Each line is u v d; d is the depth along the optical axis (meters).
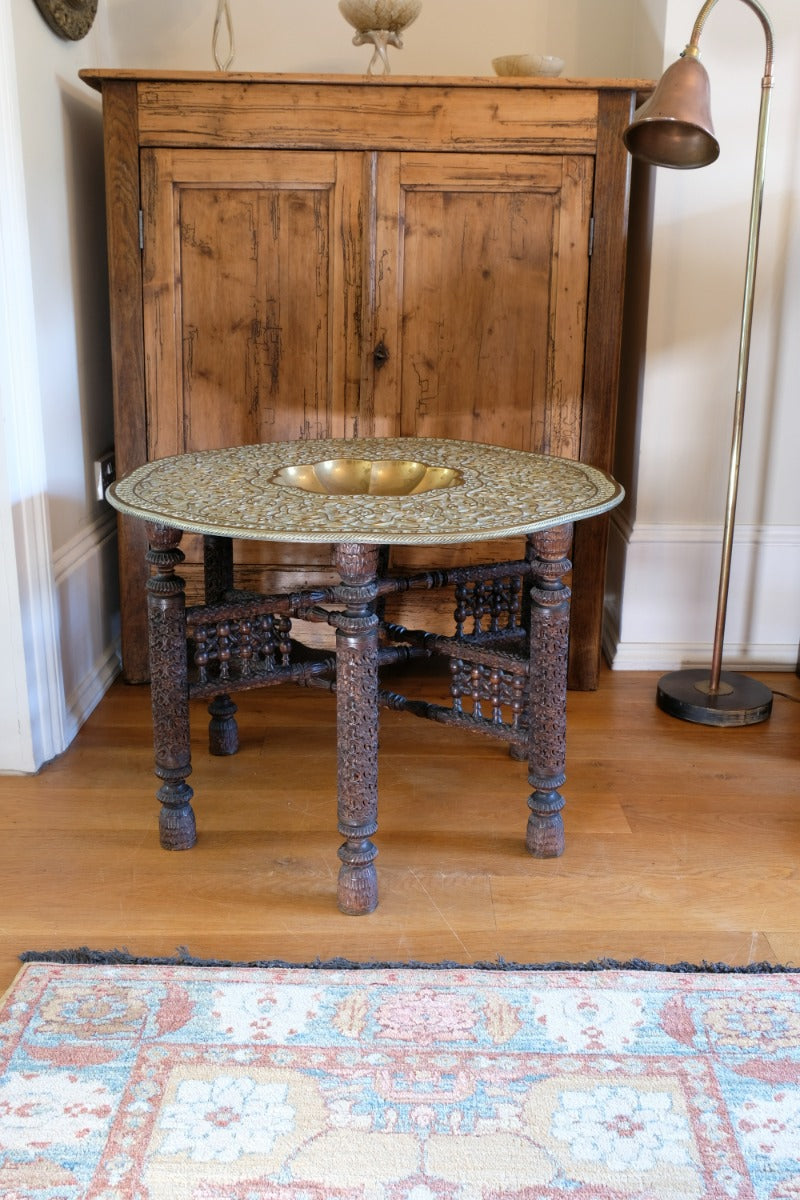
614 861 2.22
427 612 3.11
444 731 2.82
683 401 3.13
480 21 3.28
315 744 2.74
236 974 1.83
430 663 3.26
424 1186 1.41
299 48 3.28
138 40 3.28
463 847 2.26
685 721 2.91
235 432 2.96
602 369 2.91
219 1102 1.55
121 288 2.84
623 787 2.53
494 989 1.80
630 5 3.27
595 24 3.28
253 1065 1.62
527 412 2.95
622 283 2.87
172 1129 1.50
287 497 2.07
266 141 2.77
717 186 2.97
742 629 3.28
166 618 2.13
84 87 2.99
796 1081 1.60
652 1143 1.48
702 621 3.27
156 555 2.12
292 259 2.85
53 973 1.83
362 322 2.88
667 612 3.27
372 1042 1.67
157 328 2.88
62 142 2.78
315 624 3.14
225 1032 1.69
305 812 2.40
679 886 2.13
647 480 3.19
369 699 1.95
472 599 2.38
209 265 2.86
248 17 3.26
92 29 3.08
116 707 2.94
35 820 2.36
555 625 2.08
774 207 2.99
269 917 2.02
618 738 2.79
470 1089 1.58
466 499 2.06
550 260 2.85
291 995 1.78
